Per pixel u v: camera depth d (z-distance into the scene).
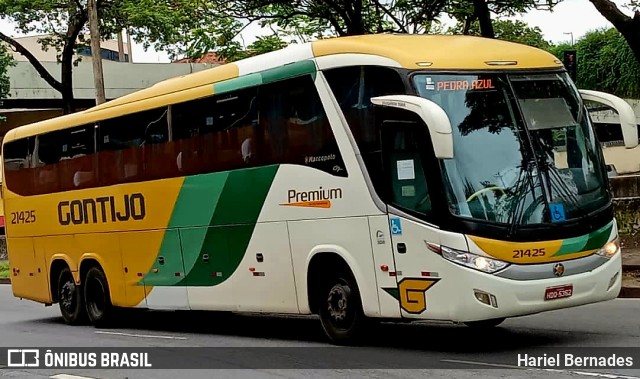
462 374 9.09
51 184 17.53
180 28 30.25
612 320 12.57
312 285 11.79
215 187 13.28
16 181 18.69
